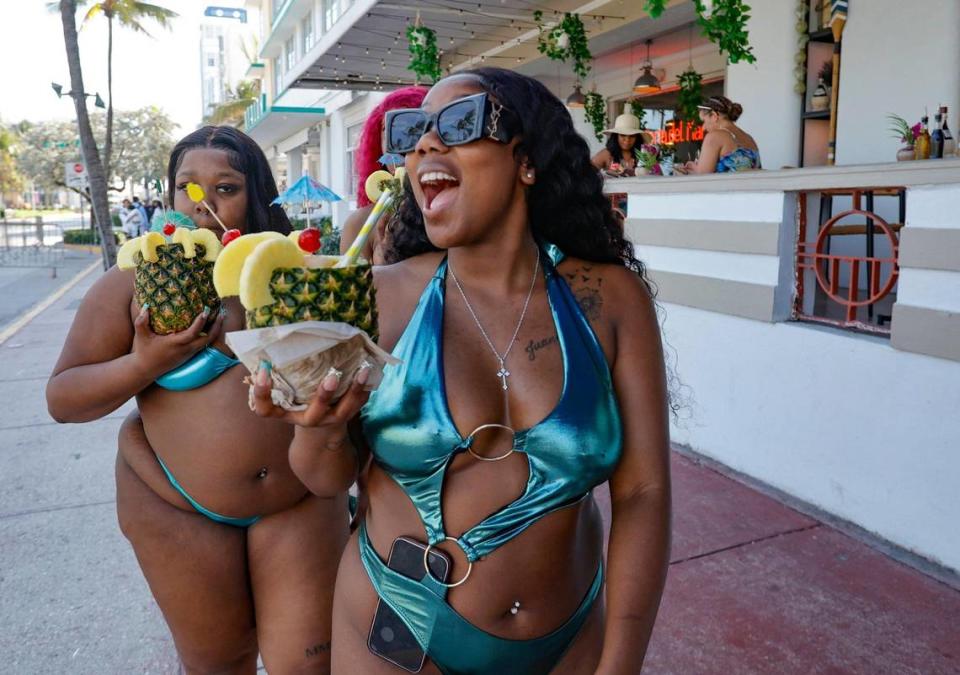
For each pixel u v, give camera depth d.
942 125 4.98
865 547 3.63
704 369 4.73
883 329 3.80
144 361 1.72
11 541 3.91
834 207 7.21
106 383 1.76
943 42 5.81
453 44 10.62
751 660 2.86
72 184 21.56
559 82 12.30
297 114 21.81
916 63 6.03
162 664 2.93
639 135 7.94
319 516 1.98
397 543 1.35
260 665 3.04
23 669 2.89
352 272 1.12
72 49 13.20
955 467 3.34
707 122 5.73
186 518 1.91
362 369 1.11
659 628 3.07
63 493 4.55
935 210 3.33
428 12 8.74
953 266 3.26
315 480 1.35
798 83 6.97
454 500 1.31
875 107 6.38
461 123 1.25
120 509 1.96
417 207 1.56
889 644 2.93
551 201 1.43
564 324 1.37
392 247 1.65
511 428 1.32
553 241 1.49
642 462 1.39
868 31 6.37
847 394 3.81
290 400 1.10
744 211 4.35
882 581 3.35
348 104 18.44
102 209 13.77
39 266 20.20
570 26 8.15
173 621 1.99
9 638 3.08
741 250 4.38
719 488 4.32
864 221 6.95
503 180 1.30
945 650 2.88
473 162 1.27
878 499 3.70
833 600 3.22
